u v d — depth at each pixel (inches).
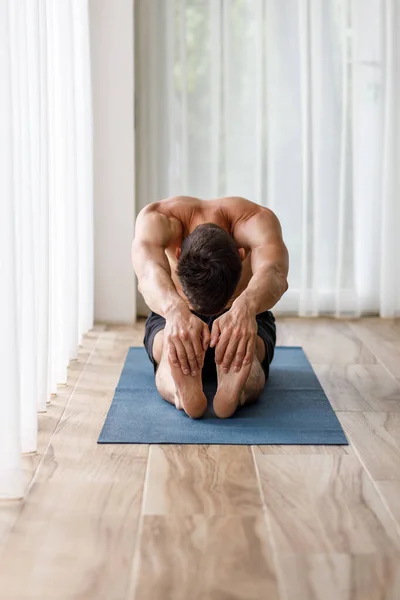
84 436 107.8
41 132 115.8
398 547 77.5
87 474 95.0
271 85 183.0
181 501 87.5
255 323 109.8
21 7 101.9
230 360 109.3
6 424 87.3
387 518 83.7
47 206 117.0
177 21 181.2
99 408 120.2
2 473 87.5
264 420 113.5
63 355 132.6
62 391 129.2
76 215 146.6
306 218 185.5
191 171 186.1
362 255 188.2
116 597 68.6
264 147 184.9
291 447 103.7
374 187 186.7
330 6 181.3
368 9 181.6
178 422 112.4
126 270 183.6
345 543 78.2
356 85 182.9
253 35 182.9
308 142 183.6
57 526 81.7
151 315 130.8
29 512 84.8
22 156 103.0
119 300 184.5
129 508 85.7
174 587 70.2
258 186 185.9
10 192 88.2
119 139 180.5
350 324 182.1
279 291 115.6
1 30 87.7
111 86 179.0
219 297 115.0
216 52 182.1
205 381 130.5
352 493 89.8
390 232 185.6
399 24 181.0
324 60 182.5
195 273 114.1
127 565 73.9
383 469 96.9
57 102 136.6
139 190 186.1
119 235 182.7
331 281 190.1
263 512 84.9
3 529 81.0
